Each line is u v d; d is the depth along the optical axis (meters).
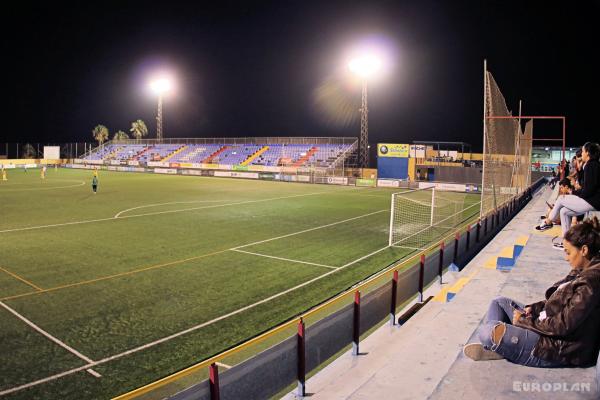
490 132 15.15
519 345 3.59
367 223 21.52
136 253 14.97
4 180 43.72
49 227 19.50
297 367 5.68
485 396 3.43
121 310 9.75
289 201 30.06
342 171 46.00
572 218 8.27
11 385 6.62
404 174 43.12
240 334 8.57
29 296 10.61
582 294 3.32
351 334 6.95
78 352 7.73
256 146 59.12
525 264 7.43
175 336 8.44
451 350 5.02
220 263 13.81
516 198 20.86
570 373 3.61
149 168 59.03
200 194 33.53
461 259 12.45
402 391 4.18
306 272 12.92
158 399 6.25
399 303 8.88
